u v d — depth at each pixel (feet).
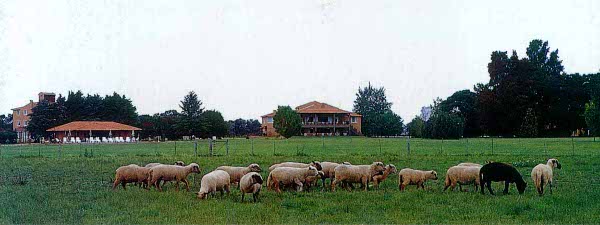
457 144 231.71
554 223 46.57
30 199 61.98
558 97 356.59
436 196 63.16
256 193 62.39
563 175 86.94
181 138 413.18
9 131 415.03
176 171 72.69
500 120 357.61
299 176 70.28
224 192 69.77
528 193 66.18
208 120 414.21
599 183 76.48
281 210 54.13
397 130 441.68
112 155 158.20
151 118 438.81
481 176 66.69
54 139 355.56
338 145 233.55
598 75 352.69
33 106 454.40
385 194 65.10
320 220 48.65
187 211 53.36
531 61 387.96
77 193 67.82
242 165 111.96
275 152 170.91
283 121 373.40
